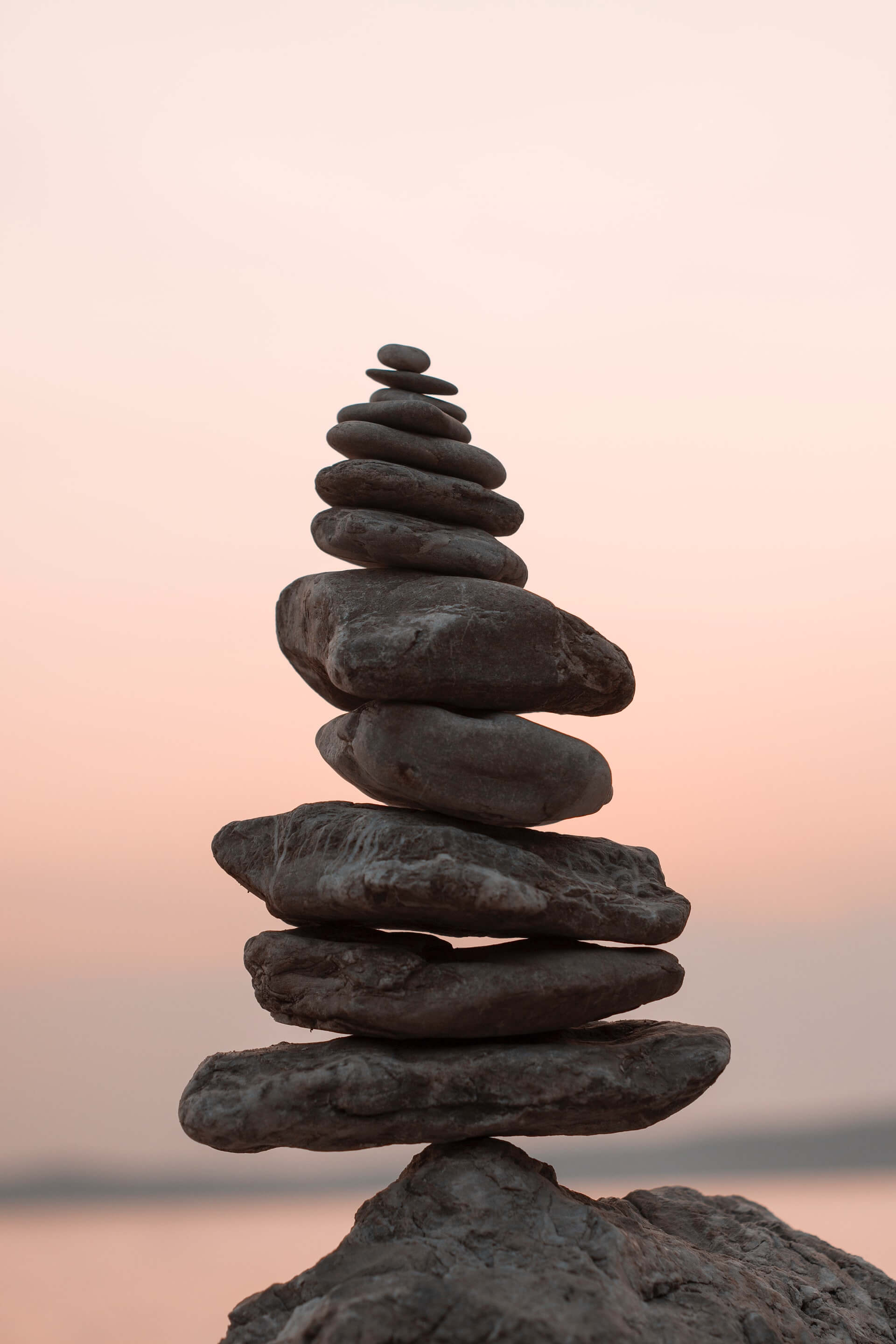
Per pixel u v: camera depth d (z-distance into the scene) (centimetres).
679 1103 121
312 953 121
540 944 122
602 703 126
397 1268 112
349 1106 117
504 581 127
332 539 125
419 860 117
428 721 120
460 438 129
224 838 125
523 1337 108
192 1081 119
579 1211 117
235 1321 113
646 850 127
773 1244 131
